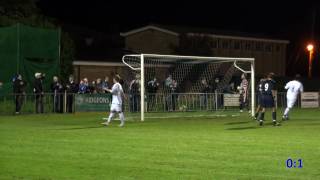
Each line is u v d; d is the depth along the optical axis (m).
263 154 14.73
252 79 30.80
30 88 32.91
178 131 21.30
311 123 25.84
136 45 62.66
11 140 17.73
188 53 56.72
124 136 19.17
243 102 33.53
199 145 16.64
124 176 11.57
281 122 26.48
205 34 59.94
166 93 32.03
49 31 34.06
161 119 28.17
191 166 12.79
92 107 32.94
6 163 13.16
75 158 13.92
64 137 18.72
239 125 24.50
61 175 11.67
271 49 69.56
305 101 41.44
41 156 14.26
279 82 48.19
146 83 36.12
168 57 28.39
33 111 30.92
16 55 32.44
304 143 17.30
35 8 42.88
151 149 15.65
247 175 11.70
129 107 30.17
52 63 34.09
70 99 32.09
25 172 12.00
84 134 19.80
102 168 12.49
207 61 32.06
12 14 41.19
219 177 11.47
